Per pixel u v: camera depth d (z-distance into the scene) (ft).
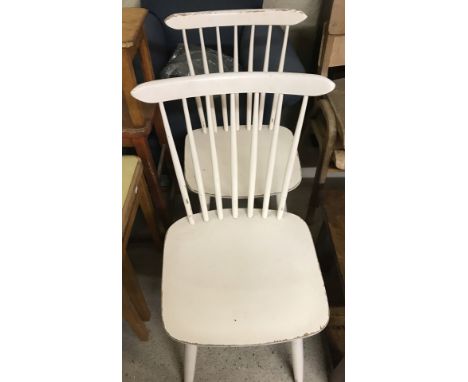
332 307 3.43
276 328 2.16
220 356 3.37
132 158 3.08
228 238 2.65
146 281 3.99
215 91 2.26
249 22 3.17
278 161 3.30
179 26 3.11
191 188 3.08
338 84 3.92
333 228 3.27
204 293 2.33
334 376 3.00
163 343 3.49
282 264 2.48
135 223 4.55
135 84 2.95
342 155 3.66
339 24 3.59
